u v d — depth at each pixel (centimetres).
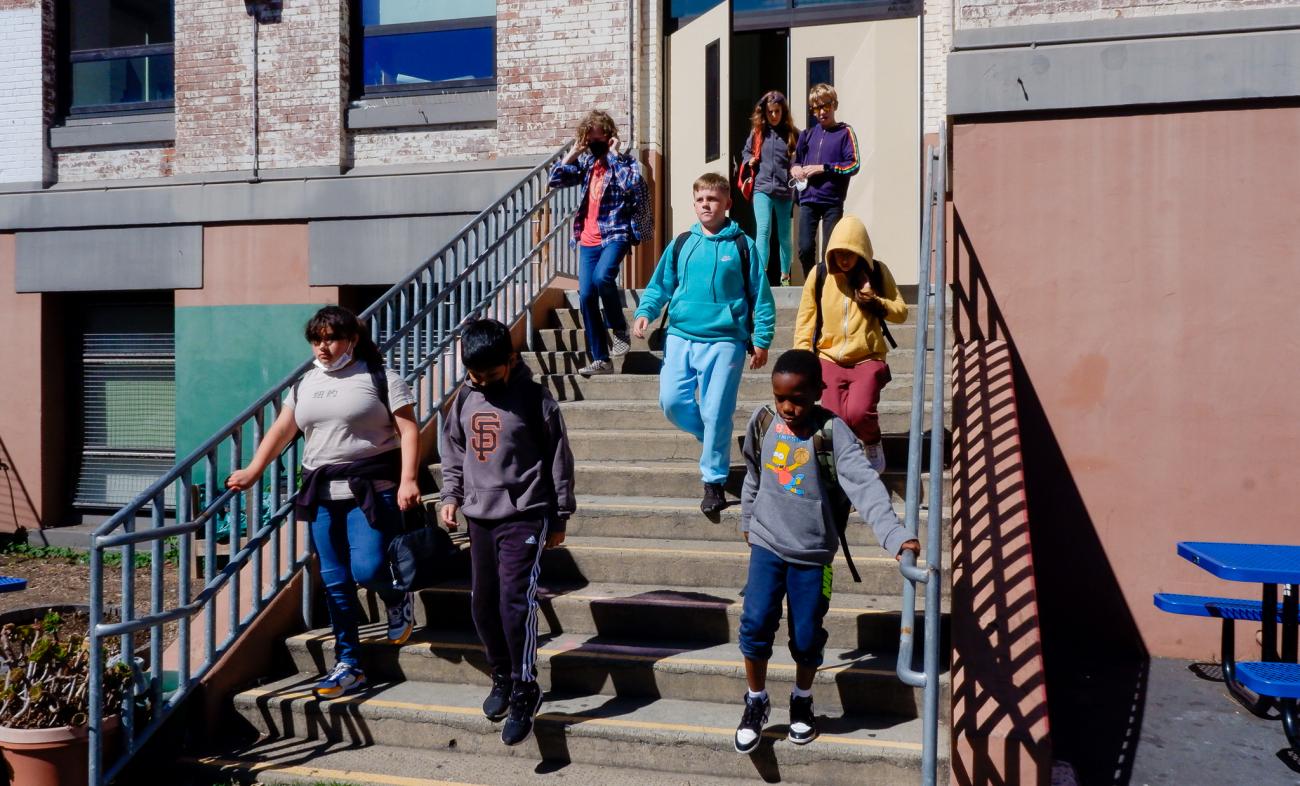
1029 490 552
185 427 905
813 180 702
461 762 387
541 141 849
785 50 880
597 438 585
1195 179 535
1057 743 421
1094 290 546
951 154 604
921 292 464
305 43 894
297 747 404
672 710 398
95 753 362
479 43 888
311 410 416
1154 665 521
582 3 843
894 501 515
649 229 632
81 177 961
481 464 383
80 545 927
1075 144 550
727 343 478
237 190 891
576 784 366
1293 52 520
